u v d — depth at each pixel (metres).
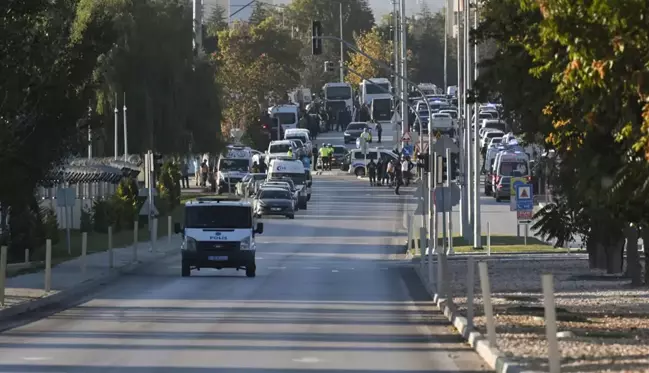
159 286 89.62
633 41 40.50
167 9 199.88
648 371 38.19
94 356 47.41
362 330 57.88
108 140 198.88
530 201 133.00
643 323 55.72
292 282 93.88
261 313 67.19
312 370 43.12
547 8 42.09
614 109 47.09
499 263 111.69
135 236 116.50
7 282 88.06
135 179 192.62
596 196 52.50
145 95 196.25
